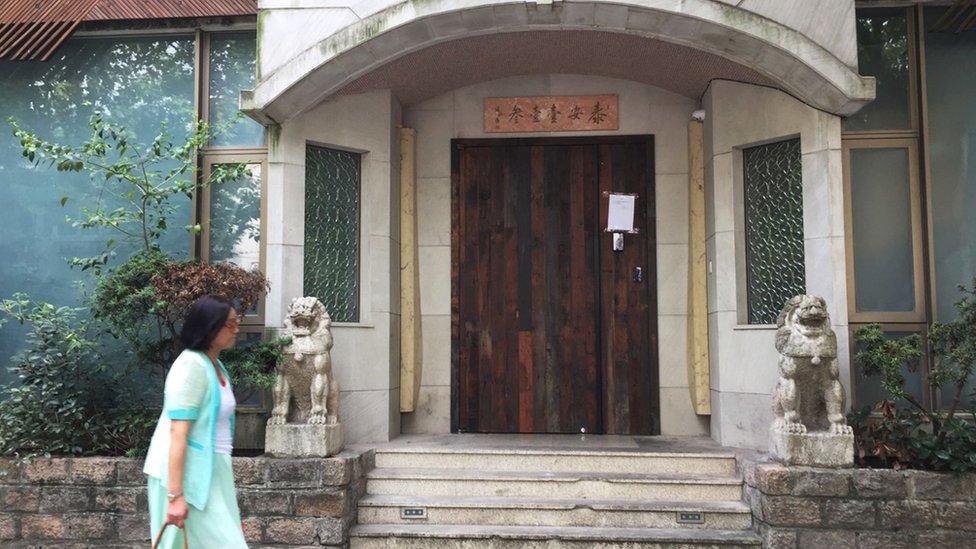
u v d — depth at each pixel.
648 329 6.14
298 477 4.57
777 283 5.41
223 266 4.86
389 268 5.74
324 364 4.78
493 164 6.33
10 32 5.63
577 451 5.14
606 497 4.83
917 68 5.25
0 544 4.74
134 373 5.50
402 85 5.90
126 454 4.88
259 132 5.66
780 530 4.28
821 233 5.04
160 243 5.64
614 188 6.26
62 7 5.66
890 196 5.25
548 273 6.26
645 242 6.20
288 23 5.22
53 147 4.92
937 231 5.21
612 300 6.20
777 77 5.01
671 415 6.05
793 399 4.47
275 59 5.21
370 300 5.64
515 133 6.31
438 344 6.25
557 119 6.27
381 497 4.87
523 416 6.18
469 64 5.90
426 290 6.29
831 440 4.38
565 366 6.19
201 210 5.61
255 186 5.62
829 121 5.05
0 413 5.03
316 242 5.62
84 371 5.23
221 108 5.71
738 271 5.50
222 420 2.93
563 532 4.52
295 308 4.80
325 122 5.55
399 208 6.14
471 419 6.19
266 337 5.18
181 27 5.69
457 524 4.70
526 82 6.32
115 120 5.76
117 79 5.79
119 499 4.72
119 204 5.70
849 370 4.92
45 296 5.70
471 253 6.31
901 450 4.44
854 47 4.90
